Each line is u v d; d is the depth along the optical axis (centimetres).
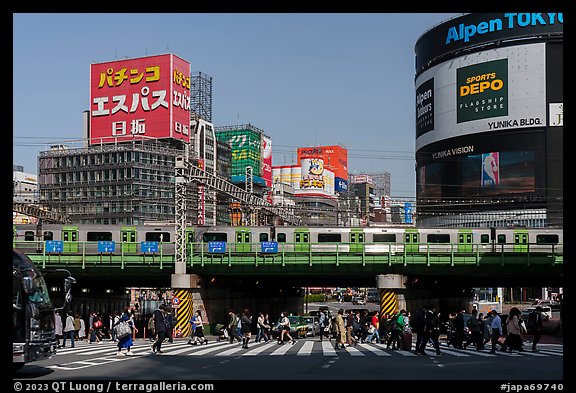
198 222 7531
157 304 8288
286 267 5491
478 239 6194
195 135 14538
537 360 2553
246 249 5800
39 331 1992
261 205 6116
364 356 2822
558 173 10788
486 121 11325
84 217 12006
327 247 6000
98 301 7556
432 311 2917
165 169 12119
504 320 5131
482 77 11412
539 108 10944
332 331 4441
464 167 11569
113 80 12925
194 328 3841
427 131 12388
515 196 11019
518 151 11044
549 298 14062
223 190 5497
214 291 5791
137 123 12738
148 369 2203
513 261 5362
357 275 5822
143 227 5978
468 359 2620
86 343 4184
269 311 7925
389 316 4766
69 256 5450
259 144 19288
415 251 5741
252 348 3459
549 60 10950
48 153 12406
